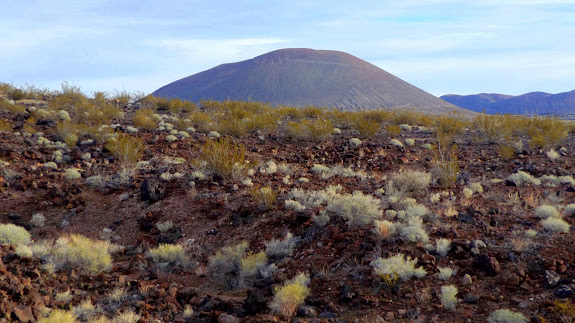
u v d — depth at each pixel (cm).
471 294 606
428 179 1213
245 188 1241
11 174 1423
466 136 2200
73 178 1449
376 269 677
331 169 1525
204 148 1431
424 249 741
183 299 710
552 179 1220
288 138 2116
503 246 732
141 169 1518
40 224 1171
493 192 1092
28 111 2366
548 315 545
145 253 965
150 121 2256
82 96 2938
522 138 2103
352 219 895
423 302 608
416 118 2762
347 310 619
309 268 773
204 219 1096
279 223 991
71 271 816
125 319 611
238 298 721
